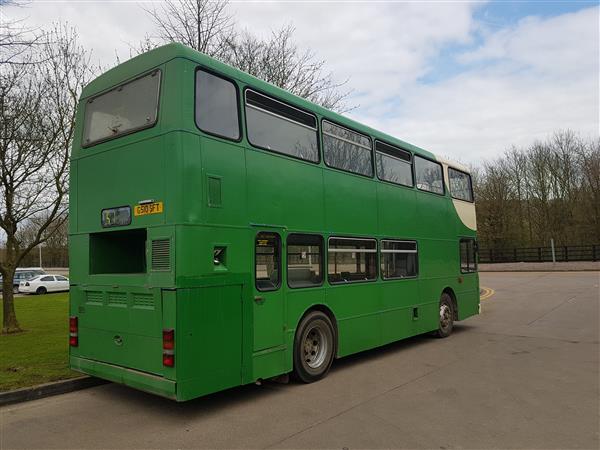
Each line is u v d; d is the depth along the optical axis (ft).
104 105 20.54
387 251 29.66
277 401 19.90
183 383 16.48
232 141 19.10
